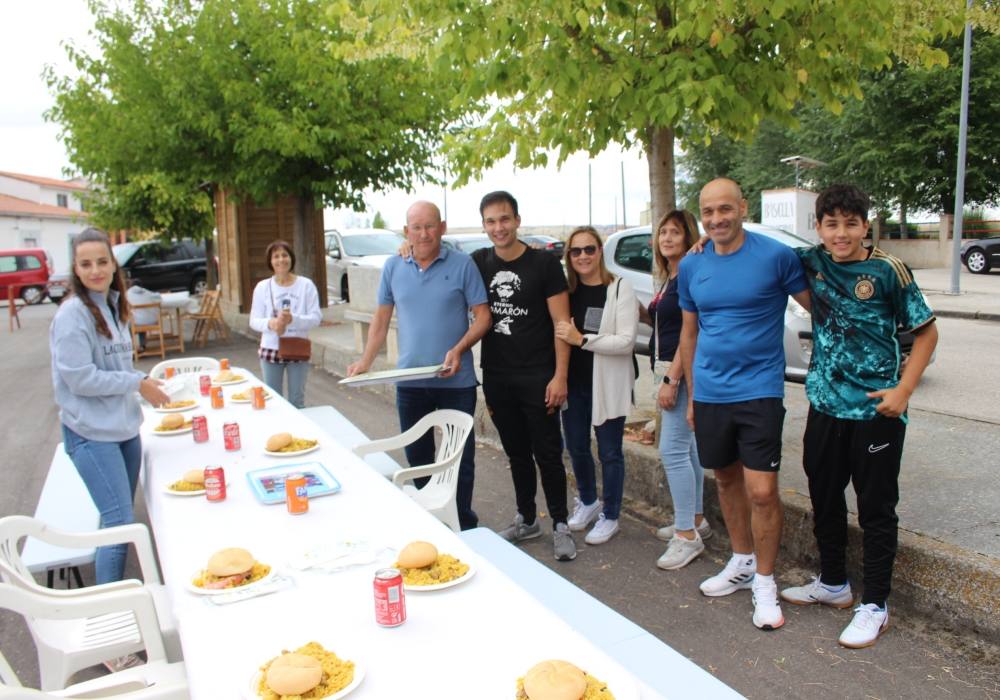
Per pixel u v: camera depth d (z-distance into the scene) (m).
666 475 4.73
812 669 3.22
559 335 4.34
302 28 11.53
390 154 12.41
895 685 3.07
